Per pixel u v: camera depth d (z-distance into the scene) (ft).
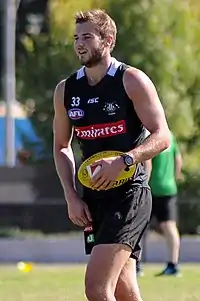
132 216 57.47
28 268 123.34
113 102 57.57
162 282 104.68
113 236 56.65
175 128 183.32
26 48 194.49
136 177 58.29
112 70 57.93
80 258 144.25
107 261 56.29
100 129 58.03
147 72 182.80
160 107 57.62
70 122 60.34
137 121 58.08
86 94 58.34
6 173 161.79
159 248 142.31
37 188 161.07
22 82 193.26
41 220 160.56
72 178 60.85
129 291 58.85
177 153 113.91
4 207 161.07
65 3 187.11
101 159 56.08
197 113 188.34
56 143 61.77
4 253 144.25
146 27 183.01
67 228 159.74
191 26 188.14
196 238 151.53
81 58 57.62
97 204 58.29
